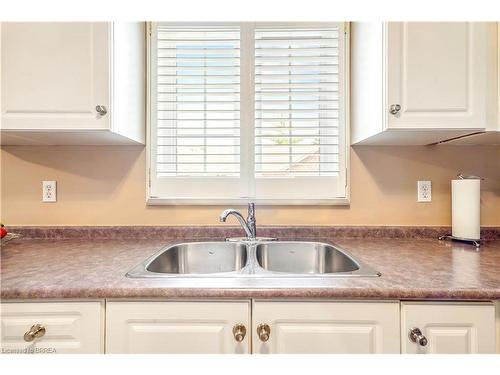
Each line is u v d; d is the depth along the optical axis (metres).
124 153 1.55
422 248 1.29
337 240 1.47
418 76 1.12
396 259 1.09
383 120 1.15
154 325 0.83
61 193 1.54
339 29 1.55
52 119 1.15
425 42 1.12
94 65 1.15
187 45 1.59
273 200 1.55
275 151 1.58
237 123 1.58
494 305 0.82
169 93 1.56
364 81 1.37
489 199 1.52
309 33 1.57
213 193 1.57
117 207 1.55
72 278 0.88
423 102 1.12
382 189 1.54
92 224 1.54
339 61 1.55
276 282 0.84
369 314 0.82
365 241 1.45
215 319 0.83
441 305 0.82
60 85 1.15
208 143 1.59
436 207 1.54
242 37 1.56
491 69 1.14
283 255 1.42
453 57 1.12
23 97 1.14
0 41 1.14
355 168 1.55
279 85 1.56
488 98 1.14
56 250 1.27
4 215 1.52
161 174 1.57
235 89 1.58
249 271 0.95
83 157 1.54
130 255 1.17
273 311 0.83
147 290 0.81
